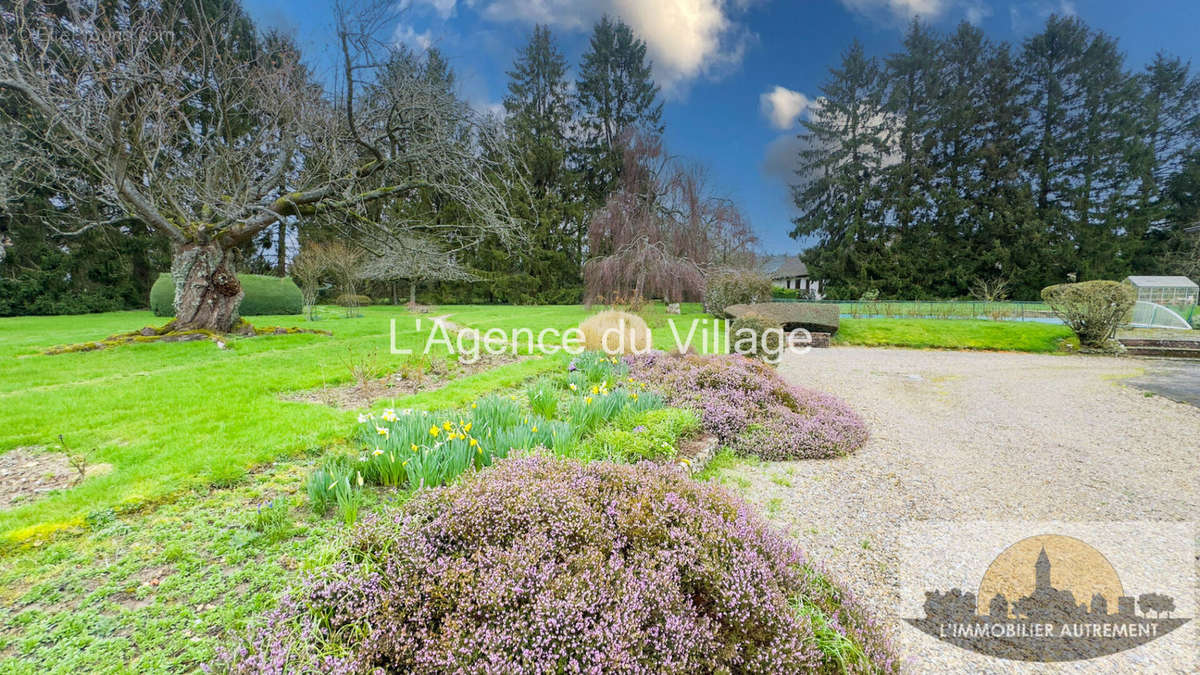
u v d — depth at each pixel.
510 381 5.89
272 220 9.33
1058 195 26.56
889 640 1.89
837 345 12.91
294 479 2.99
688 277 17.20
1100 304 11.14
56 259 18.98
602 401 4.33
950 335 13.09
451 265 11.57
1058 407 6.07
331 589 1.67
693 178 18.80
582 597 1.62
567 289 28.73
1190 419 5.44
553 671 1.43
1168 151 26.03
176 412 4.36
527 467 2.54
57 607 1.79
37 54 7.88
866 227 29.81
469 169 8.87
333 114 8.86
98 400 4.74
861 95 30.86
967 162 27.95
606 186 30.28
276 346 8.62
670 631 1.58
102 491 2.71
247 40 11.48
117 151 7.51
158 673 1.48
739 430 4.50
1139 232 25.11
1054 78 26.75
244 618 1.72
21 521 2.38
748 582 1.80
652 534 2.04
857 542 2.80
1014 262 26.12
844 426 4.76
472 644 1.48
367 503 2.66
